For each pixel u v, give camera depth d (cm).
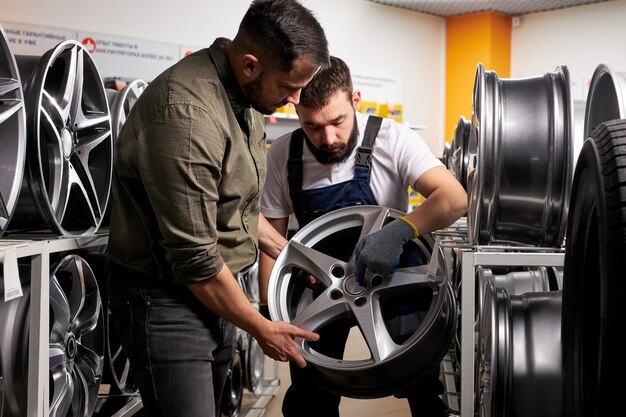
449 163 511
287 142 245
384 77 936
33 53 636
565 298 170
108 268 194
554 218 248
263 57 170
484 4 925
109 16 683
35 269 207
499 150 244
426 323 208
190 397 183
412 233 214
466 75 983
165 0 722
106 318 281
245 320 181
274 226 255
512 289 308
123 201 183
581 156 152
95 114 270
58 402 232
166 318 182
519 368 207
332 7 879
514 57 984
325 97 214
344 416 363
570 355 166
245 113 189
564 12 929
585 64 912
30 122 213
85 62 262
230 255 192
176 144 162
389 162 234
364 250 212
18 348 210
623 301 123
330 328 238
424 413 229
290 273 242
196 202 165
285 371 450
